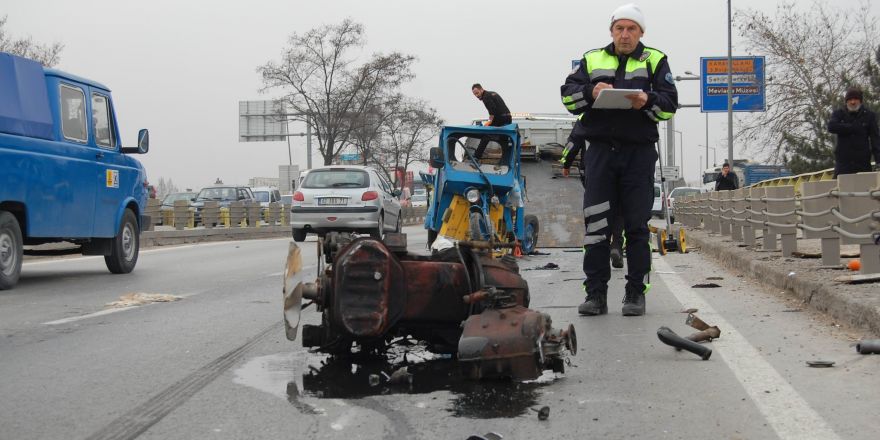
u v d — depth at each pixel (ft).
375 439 13.91
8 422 15.20
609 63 25.22
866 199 27.53
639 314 26.23
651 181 26.00
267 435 14.23
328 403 16.06
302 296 18.35
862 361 18.81
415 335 19.31
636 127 25.35
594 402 15.90
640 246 26.14
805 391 16.44
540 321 17.11
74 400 16.72
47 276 43.24
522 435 14.02
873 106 115.14
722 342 21.44
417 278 18.03
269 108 223.71
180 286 37.96
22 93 36.11
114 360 20.58
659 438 13.82
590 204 26.17
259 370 19.03
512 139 47.67
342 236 18.88
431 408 15.57
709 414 15.08
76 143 40.24
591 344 21.54
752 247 44.91
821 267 31.58
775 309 26.89
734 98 131.23
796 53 127.34
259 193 155.43
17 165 35.35
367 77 164.76
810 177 56.39
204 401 16.43
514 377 16.75
